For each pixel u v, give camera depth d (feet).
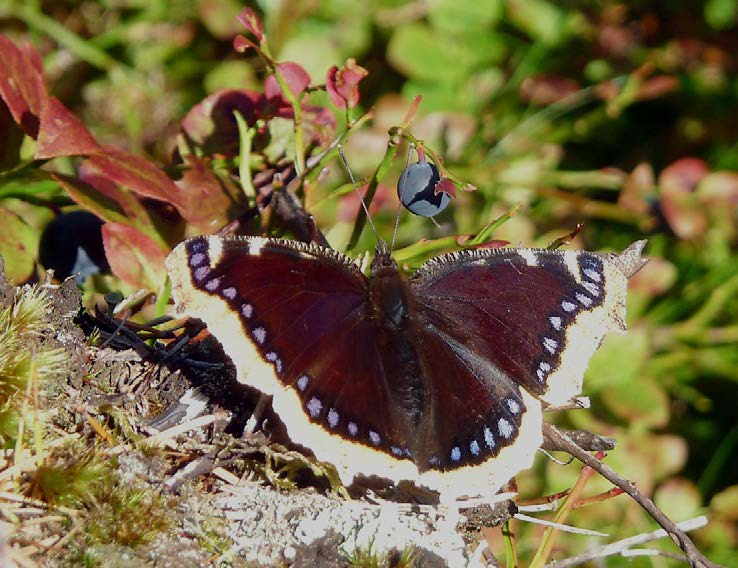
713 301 1.41
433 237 1.41
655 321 1.41
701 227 1.38
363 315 1.07
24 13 1.49
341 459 1.04
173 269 1.03
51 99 1.12
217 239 1.04
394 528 1.04
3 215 1.14
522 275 1.08
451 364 1.07
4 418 1.03
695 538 1.30
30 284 1.13
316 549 1.03
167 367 1.07
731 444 1.36
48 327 1.06
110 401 1.06
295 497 1.04
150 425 1.06
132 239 1.15
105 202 1.16
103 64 1.51
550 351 1.07
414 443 1.06
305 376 1.05
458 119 1.44
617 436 1.33
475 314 1.08
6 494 1.01
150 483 1.03
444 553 1.03
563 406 1.10
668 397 1.39
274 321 1.05
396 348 1.06
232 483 1.05
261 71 1.52
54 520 1.01
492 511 1.06
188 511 1.03
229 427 1.07
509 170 1.45
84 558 1.00
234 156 1.22
